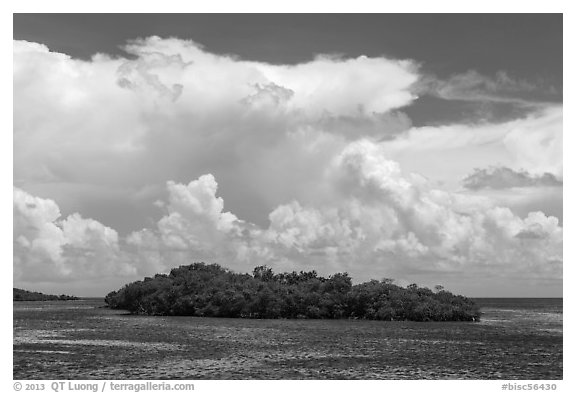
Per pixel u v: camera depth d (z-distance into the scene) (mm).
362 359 49000
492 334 70000
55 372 42875
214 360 47750
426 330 74625
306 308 97688
